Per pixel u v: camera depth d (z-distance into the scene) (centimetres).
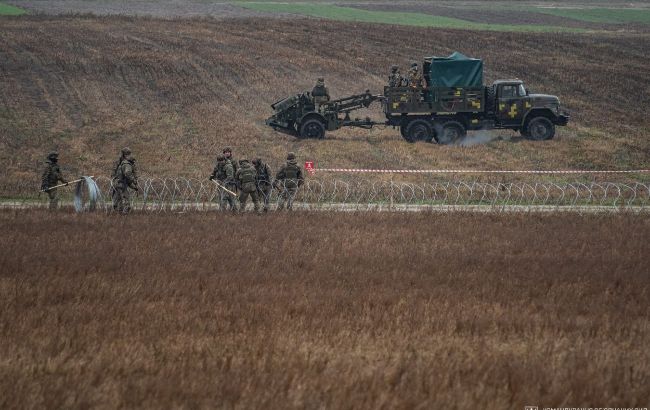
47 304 5744
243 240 8569
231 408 3647
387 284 6588
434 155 16225
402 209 11712
